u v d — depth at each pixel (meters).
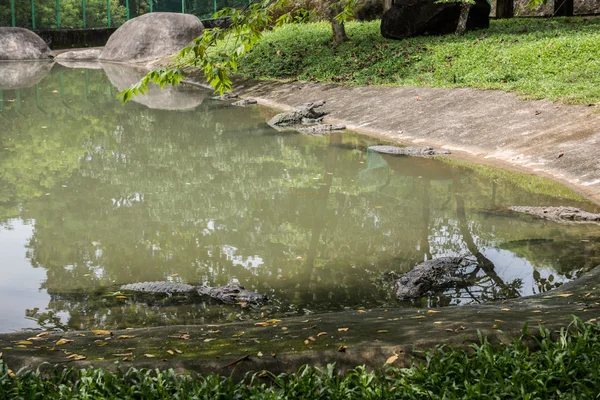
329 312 6.75
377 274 7.85
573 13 29.73
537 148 13.45
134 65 37.66
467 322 5.23
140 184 12.47
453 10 24.52
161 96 25.25
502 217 10.02
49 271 8.05
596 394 4.09
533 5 9.30
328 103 20.69
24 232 9.62
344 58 24.67
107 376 4.27
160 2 50.53
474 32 24.45
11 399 4.09
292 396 4.16
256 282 7.65
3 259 8.48
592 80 16.38
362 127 18.03
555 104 15.07
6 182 12.55
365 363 4.66
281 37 29.28
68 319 6.66
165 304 7.02
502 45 21.30
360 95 20.42
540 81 17.06
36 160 14.41
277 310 6.84
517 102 15.91
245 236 9.39
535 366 4.38
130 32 39.91
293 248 8.83
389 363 4.60
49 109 21.69
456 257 8.12
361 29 28.67
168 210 10.76
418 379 4.32
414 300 7.05
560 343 4.70
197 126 18.67
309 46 27.27
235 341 5.05
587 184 11.50
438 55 21.78
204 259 8.46
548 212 10.09
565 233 9.19
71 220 10.23
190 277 7.85
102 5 47.44
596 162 12.01
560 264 8.00
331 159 14.43
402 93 19.23
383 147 15.16
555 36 21.98
